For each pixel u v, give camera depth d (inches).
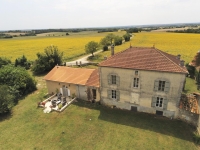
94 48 2546.8
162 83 791.1
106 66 882.1
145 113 893.8
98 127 807.7
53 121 872.3
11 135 778.2
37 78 1627.7
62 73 1163.3
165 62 781.9
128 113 908.6
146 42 3752.5
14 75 1225.4
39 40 5017.2
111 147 682.8
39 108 1011.9
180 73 725.9
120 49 3061.0
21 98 1167.6
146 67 793.6
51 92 1195.3
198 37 4190.5
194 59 1427.2
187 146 671.1
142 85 835.4
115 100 948.6
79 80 1063.0
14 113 968.9
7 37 6628.9
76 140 729.6
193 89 1196.5
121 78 874.8
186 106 789.2
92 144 703.1
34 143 722.2
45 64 1780.3
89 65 2028.8
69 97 1119.6
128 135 745.0
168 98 800.3
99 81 951.6
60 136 757.9
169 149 660.7
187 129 764.0
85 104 1028.5
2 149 694.5
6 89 1029.2
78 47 3405.5
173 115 826.8
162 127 783.7
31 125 847.7
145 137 728.3
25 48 3341.5
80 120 869.8
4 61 1881.2
